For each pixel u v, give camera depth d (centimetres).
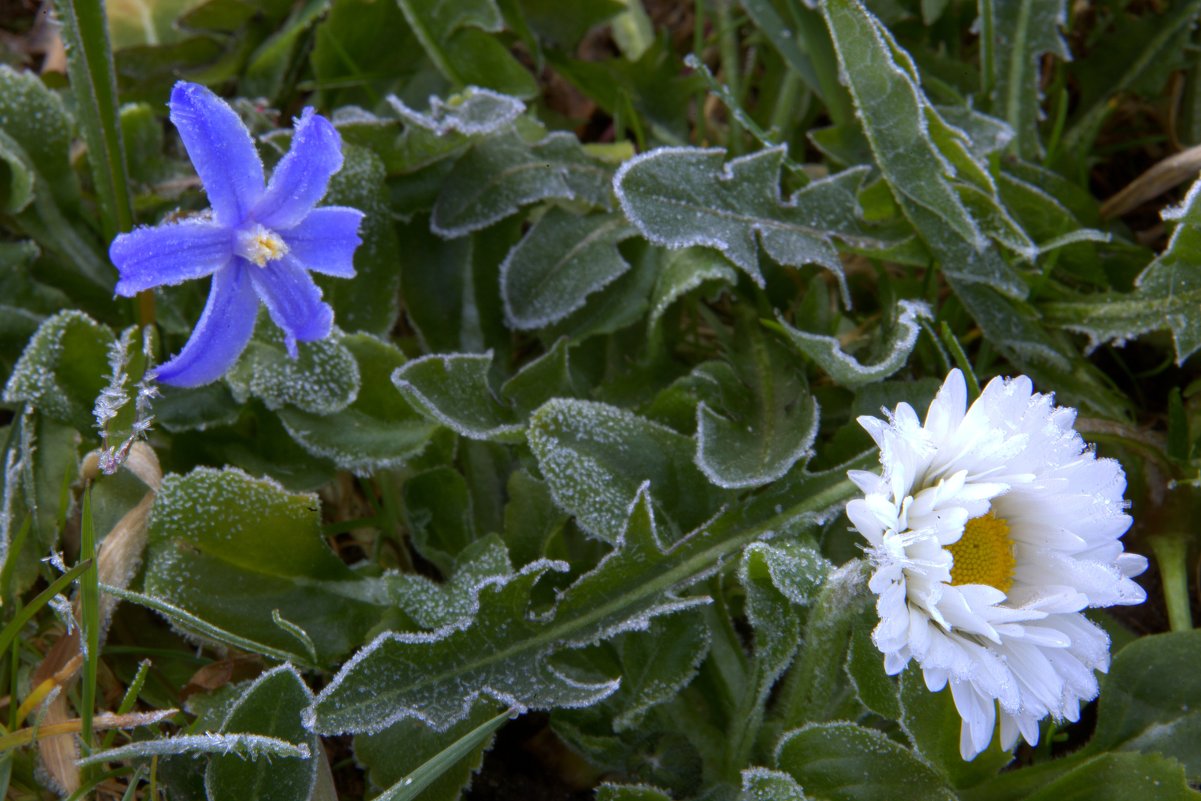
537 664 33
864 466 35
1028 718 32
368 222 36
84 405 35
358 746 33
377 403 35
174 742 32
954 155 37
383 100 40
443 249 38
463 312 37
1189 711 34
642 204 36
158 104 41
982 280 37
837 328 37
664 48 42
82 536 32
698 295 38
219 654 35
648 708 34
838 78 40
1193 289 36
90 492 34
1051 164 40
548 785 35
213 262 32
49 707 33
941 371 38
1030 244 36
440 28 39
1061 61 41
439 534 36
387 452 35
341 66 40
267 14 40
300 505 34
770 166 37
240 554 34
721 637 35
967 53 42
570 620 34
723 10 42
